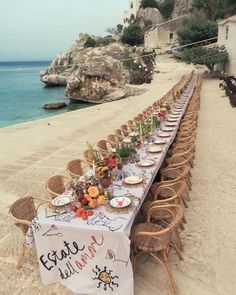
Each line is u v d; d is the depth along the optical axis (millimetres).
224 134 10023
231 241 4434
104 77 27078
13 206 4027
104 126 12602
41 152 9375
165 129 7793
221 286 3635
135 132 7117
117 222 3398
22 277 3945
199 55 28188
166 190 4859
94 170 4340
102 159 4879
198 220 4996
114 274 3355
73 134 11500
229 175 6730
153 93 22281
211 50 28172
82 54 36250
